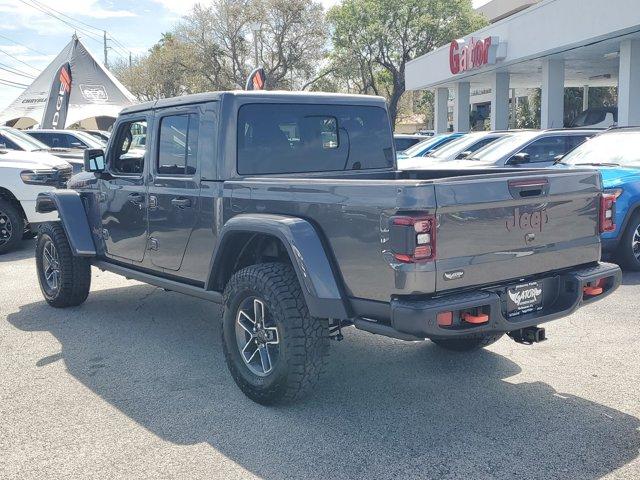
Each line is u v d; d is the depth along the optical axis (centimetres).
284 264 447
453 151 1443
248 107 504
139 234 584
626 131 941
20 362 543
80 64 2708
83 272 691
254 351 457
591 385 474
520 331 432
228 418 430
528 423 416
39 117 2581
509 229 399
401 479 352
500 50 2245
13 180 1044
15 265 977
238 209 474
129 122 592
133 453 385
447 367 516
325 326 425
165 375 510
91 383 495
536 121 3797
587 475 352
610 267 458
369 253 385
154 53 4681
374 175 575
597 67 2436
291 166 527
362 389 475
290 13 4178
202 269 517
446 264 371
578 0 1781
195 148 514
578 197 440
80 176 702
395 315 369
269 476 357
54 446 395
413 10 4038
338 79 4462
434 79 2898
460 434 402
